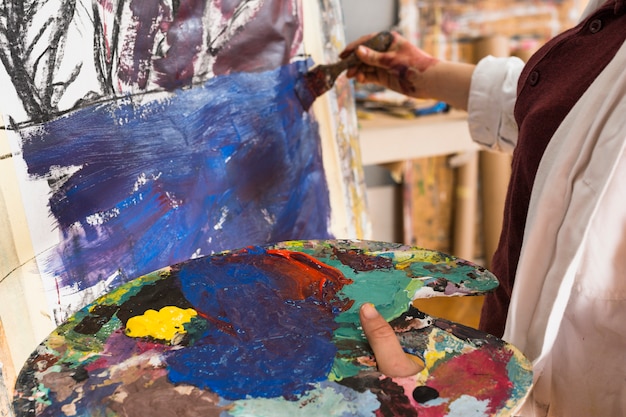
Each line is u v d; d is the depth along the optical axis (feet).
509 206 3.06
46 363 1.94
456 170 8.29
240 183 3.24
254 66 3.27
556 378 2.75
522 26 8.13
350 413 1.75
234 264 2.49
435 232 8.55
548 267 2.58
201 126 3.01
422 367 1.93
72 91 2.44
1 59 2.20
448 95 3.87
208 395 1.82
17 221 2.26
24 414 1.74
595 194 2.40
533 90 2.93
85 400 1.79
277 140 3.42
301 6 3.55
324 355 1.99
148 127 2.77
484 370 1.91
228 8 3.10
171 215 2.89
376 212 8.53
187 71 2.93
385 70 4.06
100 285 2.58
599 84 2.43
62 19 2.38
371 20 7.82
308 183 3.62
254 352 2.01
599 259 2.50
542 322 2.56
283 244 2.67
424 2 7.73
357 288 2.34
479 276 2.38
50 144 2.37
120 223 2.66
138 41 2.69
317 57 3.71
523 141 2.84
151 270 2.81
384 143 6.96
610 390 2.64
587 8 3.02
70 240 2.46
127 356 1.98
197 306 2.24
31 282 2.32
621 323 2.54
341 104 3.94
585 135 2.46
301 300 2.28
